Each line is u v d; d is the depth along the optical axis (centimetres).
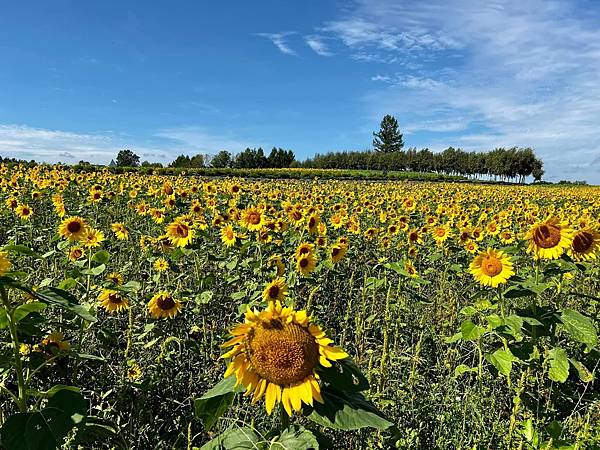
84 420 254
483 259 469
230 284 787
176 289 678
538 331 434
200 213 1243
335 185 3384
